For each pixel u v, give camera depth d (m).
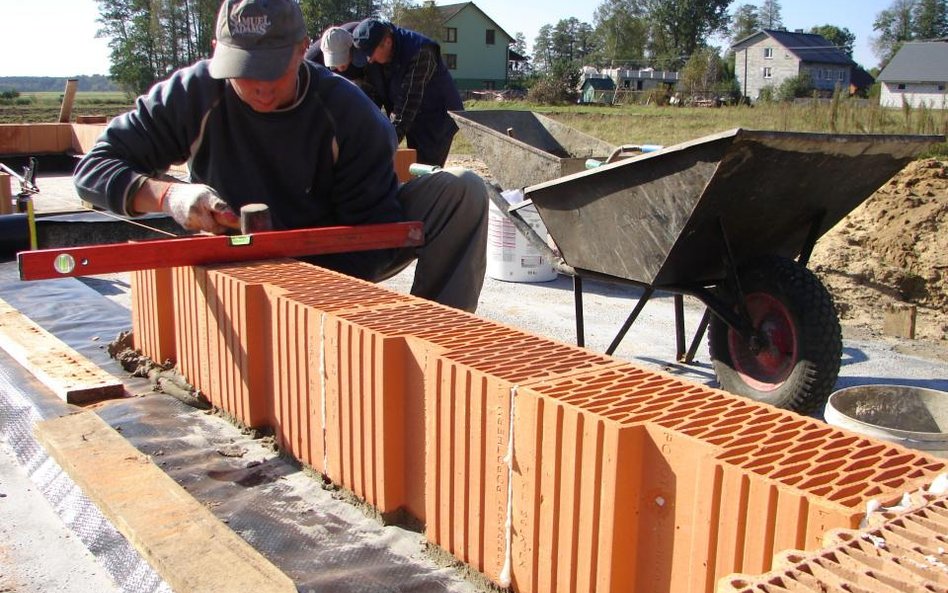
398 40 6.77
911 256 6.51
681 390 1.88
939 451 2.83
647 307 6.10
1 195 7.33
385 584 2.00
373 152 3.72
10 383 3.33
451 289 4.11
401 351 2.18
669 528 1.61
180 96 3.43
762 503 1.42
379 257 3.96
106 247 2.85
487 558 1.97
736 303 3.85
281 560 2.12
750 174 3.46
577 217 4.22
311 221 3.82
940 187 7.65
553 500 1.76
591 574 1.70
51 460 2.70
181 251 2.98
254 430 2.81
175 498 2.25
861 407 3.41
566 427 1.72
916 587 1.01
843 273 6.67
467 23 68.56
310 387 2.50
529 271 6.77
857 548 1.12
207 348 3.02
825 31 100.75
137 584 2.08
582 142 7.73
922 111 13.59
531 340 2.23
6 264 5.78
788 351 3.81
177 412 3.05
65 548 2.33
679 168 3.51
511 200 6.49
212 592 1.80
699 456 1.54
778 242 4.12
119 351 3.81
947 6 90.81
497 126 7.81
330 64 6.59
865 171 3.84
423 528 2.22
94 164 3.33
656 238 3.84
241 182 3.61
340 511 2.34
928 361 5.00
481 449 1.94
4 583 2.15
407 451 2.23
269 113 3.42
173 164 3.68
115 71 61.81
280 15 3.13
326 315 2.38
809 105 16.69
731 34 103.38
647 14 89.62
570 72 53.09
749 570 1.45
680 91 56.38
